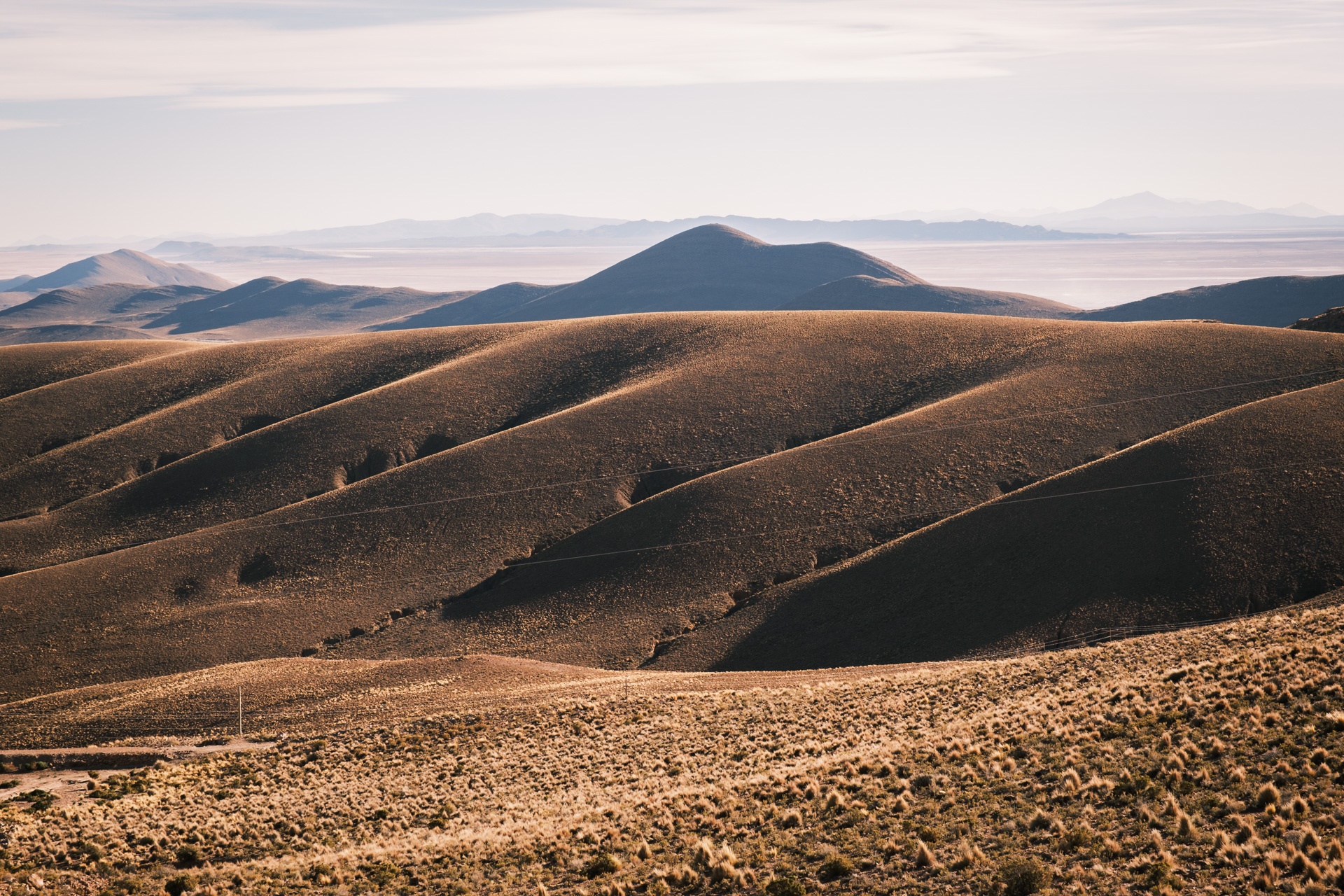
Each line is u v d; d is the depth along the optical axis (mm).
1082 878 15219
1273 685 21875
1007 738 23625
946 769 21859
